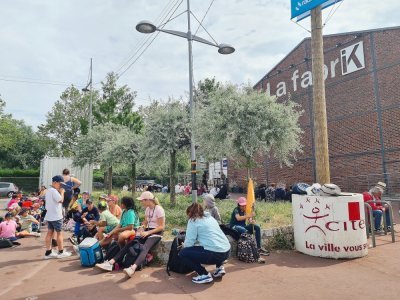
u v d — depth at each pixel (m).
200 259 5.19
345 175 19.62
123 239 6.16
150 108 13.90
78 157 20.22
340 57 20.22
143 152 13.90
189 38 12.32
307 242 6.61
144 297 4.63
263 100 10.70
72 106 38.94
